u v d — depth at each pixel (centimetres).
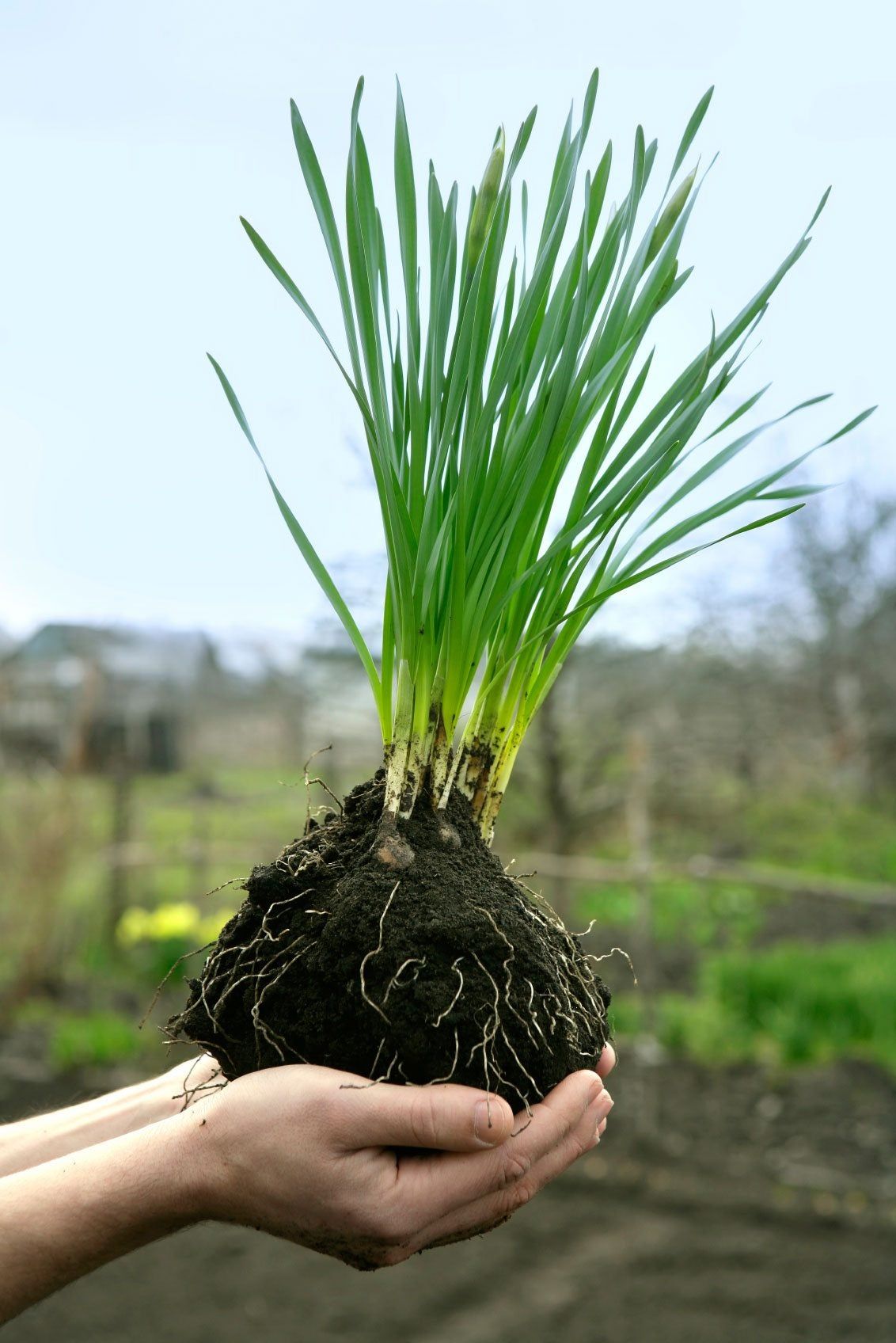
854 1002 388
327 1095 69
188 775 1098
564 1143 77
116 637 1183
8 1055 403
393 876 78
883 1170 299
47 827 475
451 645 83
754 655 793
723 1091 358
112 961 515
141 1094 94
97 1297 245
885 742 854
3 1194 72
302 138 72
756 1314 233
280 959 77
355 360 71
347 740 1027
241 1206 72
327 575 84
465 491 77
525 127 74
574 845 563
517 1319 235
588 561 87
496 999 74
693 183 80
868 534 816
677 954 538
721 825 768
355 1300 244
